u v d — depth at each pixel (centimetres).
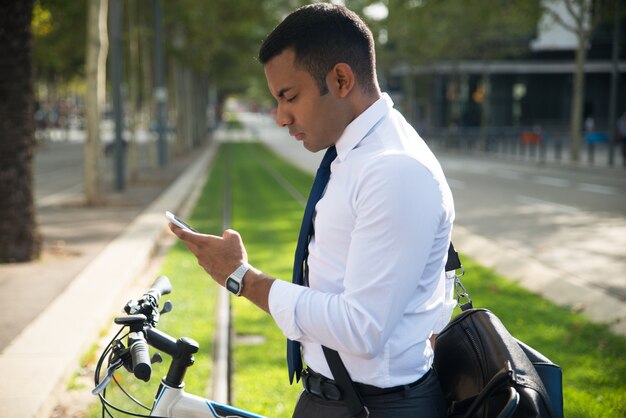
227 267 174
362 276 161
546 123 5862
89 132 1533
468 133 5666
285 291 168
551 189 1847
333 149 179
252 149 4647
